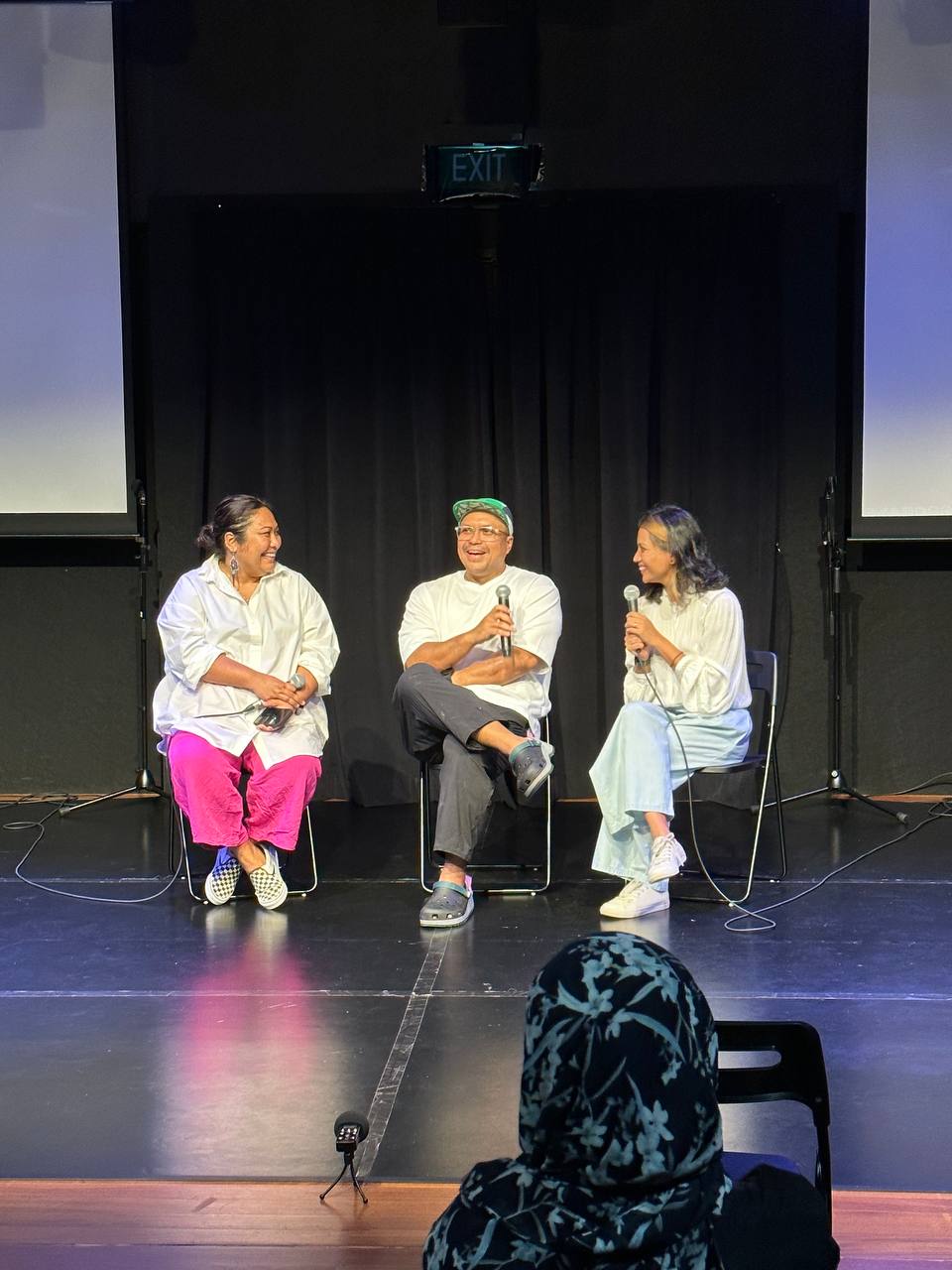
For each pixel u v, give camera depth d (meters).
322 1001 3.04
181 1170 2.24
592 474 4.84
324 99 4.71
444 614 4.02
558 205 4.70
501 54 4.67
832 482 4.76
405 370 4.77
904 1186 2.17
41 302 4.73
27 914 3.71
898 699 4.91
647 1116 0.83
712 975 3.16
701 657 3.77
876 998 3.00
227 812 3.70
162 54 4.73
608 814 3.67
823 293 4.70
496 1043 2.78
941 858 4.12
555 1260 0.84
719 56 4.66
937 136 4.52
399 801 4.90
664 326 4.74
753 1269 0.93
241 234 4.74
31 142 4.67
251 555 3.91
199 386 4.79
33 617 5.01
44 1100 2.53
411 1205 2.10
